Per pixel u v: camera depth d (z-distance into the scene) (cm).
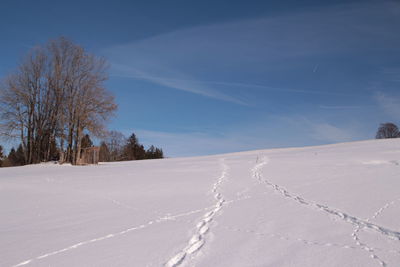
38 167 2148
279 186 901
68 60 2745
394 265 361
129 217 620
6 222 613
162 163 1920
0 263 396
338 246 427
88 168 1809
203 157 2320
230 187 925
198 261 383
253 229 515
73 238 491
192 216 613
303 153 1848
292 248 422
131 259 394
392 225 514
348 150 1786
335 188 830
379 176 955
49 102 2780
